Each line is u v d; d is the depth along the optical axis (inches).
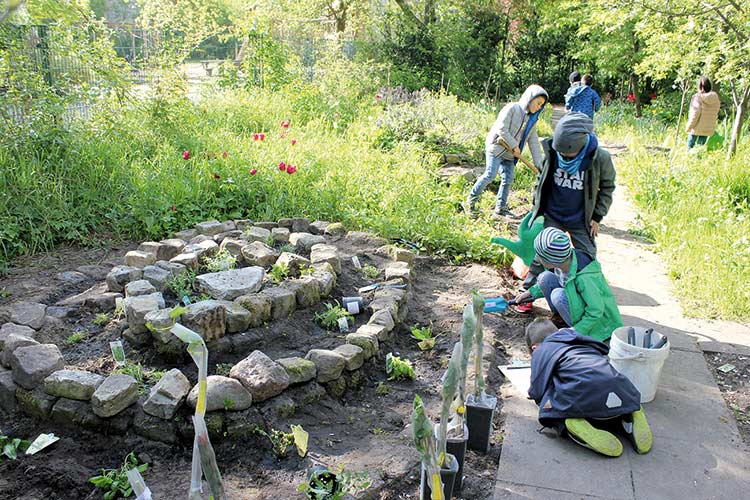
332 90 528.7
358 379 154.8
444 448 106.4
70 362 145.7
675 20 397.7
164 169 266.5
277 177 281.3
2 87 267.1
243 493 116.6
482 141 434.3
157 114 327.0
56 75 308.7
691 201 336.2
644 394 157.9
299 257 191.6
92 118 304.3
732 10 383.9
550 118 749.3
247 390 134.7
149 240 238.8
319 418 140.9
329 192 277.0
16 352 138.9
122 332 156.7
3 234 217.6
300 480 121.0
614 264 267.3
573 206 199.6
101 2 1152.2
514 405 155.4
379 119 435.5
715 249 264.8
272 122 410.3
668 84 911.7
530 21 962.1
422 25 883.4
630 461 136.7
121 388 130.2
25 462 121.9
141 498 93.4
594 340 155.3
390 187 294.5
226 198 266.7
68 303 173.2
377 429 139.6
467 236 260.2
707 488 129.0
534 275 209.2
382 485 120.6
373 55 853.8
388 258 225.0
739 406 162.7
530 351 180.5
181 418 130.1
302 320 172.1
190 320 148.2
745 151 430.9
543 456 136.8
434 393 155.7
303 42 711.7
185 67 380.5
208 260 188.9
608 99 982.4
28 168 238.1
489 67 888.3
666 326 207.6
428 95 546.6
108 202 247.4
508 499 122.9
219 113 405.4
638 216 328.2
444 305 202.8
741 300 222.1
